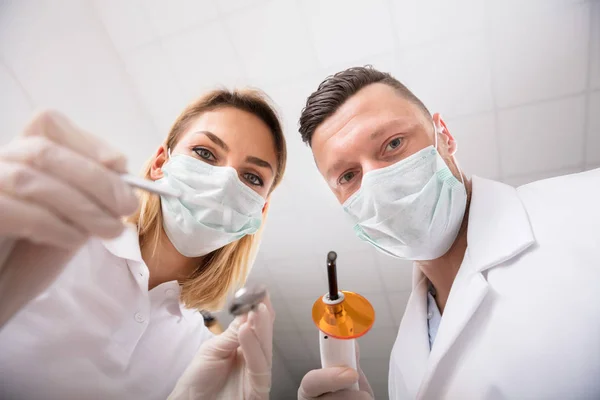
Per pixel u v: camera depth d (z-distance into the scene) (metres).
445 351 0.77
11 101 1.25
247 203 1.04
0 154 0.40
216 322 1.80
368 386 0.96
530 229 0.80
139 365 0.93
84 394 0.80
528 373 0.64
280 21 1.32
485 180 1.02
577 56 1.30
